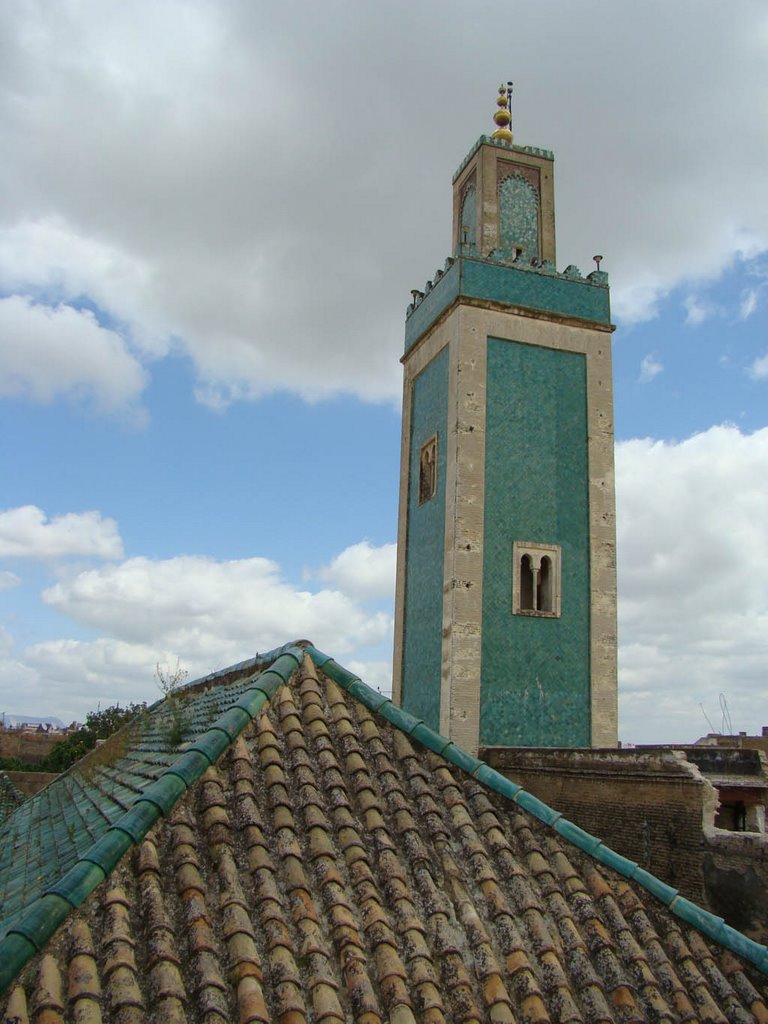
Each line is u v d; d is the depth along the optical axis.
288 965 5.16
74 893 5.23
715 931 6.66
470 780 7.47
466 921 6.04
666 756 13.52
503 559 23.50
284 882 5.82
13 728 71.44
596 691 23.27
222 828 6.04
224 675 11.86
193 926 5.24
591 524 24.55
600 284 26.69
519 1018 5.53
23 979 4.71
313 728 7.41
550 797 16.47
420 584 25.42
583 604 23.94
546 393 25.23
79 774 14.44
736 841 11.99
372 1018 5.05
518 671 22.78
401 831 6.67
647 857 13.49
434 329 27.00
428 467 26.23
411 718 7.86
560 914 6.41
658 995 6.02
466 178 28.59
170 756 8.32
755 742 30.72
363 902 5.85
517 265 25.86
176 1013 4.66
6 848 10.84
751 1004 6.23
